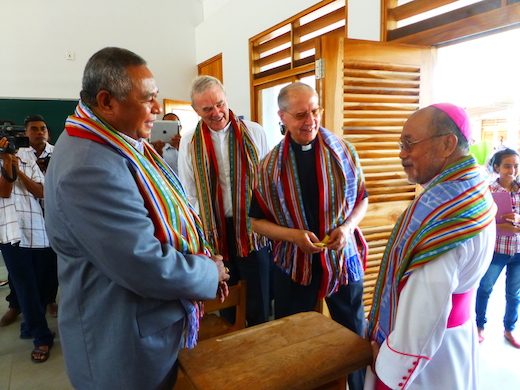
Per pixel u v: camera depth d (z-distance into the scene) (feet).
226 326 4.99
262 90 12.94
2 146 6.64
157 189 2.94
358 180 4.81
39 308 7.09
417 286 2.61
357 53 6.06
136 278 2.54
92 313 2.73
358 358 2.74
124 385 2.73
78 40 14.87
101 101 2.74
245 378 2.48
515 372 6.05
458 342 2.89
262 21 11.89
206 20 15.72
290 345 2.90
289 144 4.68
